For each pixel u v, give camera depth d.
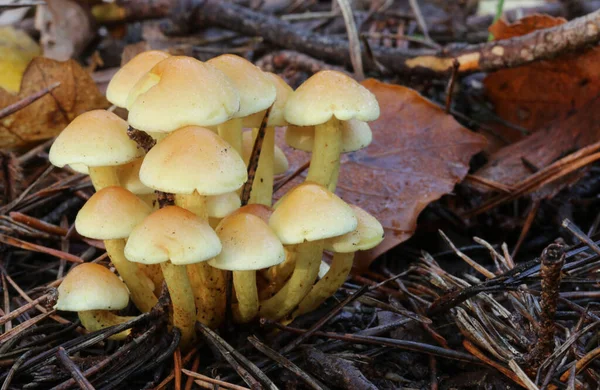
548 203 0.50
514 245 0.49
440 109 0.50
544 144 0.51
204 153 0.36
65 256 0.44
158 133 0.38
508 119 0.56
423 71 0.55
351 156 0.49
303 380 0.39
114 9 0.70
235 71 0.38
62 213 0.48
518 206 0.50
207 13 0.67
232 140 0.40
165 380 0.38
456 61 0.50
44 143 0.51
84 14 0.69
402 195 0.47
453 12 0.75
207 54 0.66
